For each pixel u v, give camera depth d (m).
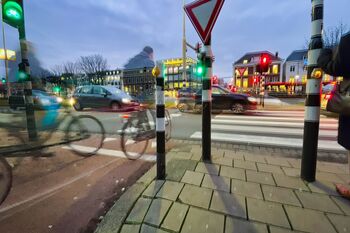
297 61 47.56
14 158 3.71
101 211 2.15
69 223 1.97
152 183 2.51
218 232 1.68
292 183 2.47
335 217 1.85
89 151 4.12
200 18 3.01
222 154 3.57
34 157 3.77
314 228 1.72
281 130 6.23
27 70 4.61
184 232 1.69
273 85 41.12
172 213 1.93
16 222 1.98
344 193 2.16
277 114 9.95
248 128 6.55
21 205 2.27
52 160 3.62
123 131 4.31
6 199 2.38
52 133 5.45
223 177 2.64
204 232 1.68
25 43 4.54
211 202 2.09
